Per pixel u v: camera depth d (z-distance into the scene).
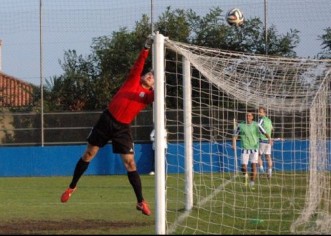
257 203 19.14
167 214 16.41
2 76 45.50
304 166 26.59
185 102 17.36
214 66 16.42
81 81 43.34
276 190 23.00
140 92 14.58
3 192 26.02
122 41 43.31
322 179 17.58
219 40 40.91
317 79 17.59
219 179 25.97
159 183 12.98
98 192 24.98
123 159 14.84
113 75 43.38
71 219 16.22
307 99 18.44
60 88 43.06
